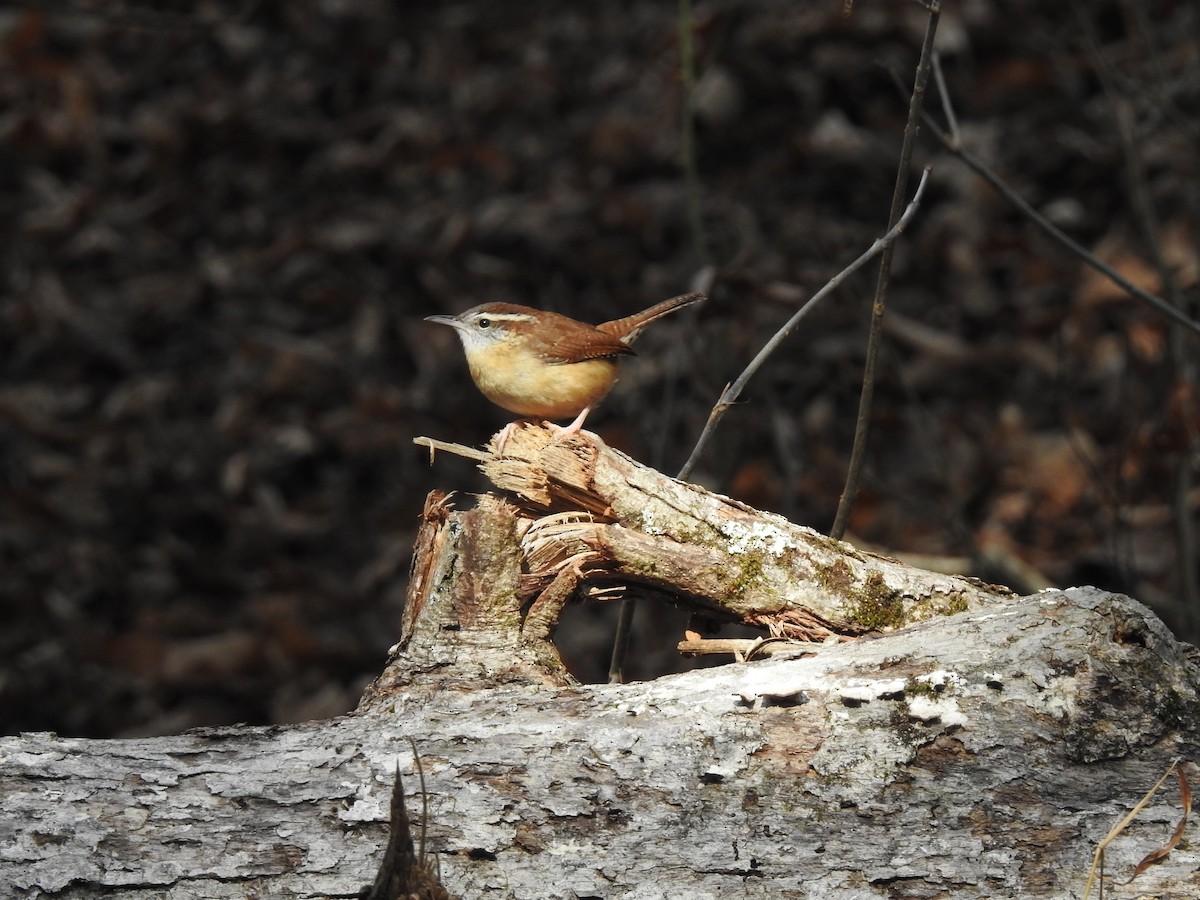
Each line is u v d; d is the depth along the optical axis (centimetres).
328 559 1207
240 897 453
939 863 462
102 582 1180
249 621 1145
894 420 1221
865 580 593
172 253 1525
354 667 1109
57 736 504
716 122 1520
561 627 1084
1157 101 1019
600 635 1073
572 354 702
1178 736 506
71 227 1549
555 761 491
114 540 1219
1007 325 1288
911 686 510
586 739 499
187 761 493
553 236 1459
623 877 461
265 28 1817
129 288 1480
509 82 1683
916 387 1247
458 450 614
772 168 1466
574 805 478
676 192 1466
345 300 1434
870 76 1529
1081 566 1073
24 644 1125
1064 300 1294
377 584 1170
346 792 479
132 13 1170
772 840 471
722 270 888
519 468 602
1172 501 993
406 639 566
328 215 1538
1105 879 453
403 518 1230
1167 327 1039
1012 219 1382
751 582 585
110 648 1118
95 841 463
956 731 500
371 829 471
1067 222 1359
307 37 1788
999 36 1553
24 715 1077
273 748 501
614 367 722
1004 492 1148
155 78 1750
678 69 1018
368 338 1394
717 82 1538
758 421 1170
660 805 480
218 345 1409
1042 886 454
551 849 469
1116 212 1372
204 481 1273
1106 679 513
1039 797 482
